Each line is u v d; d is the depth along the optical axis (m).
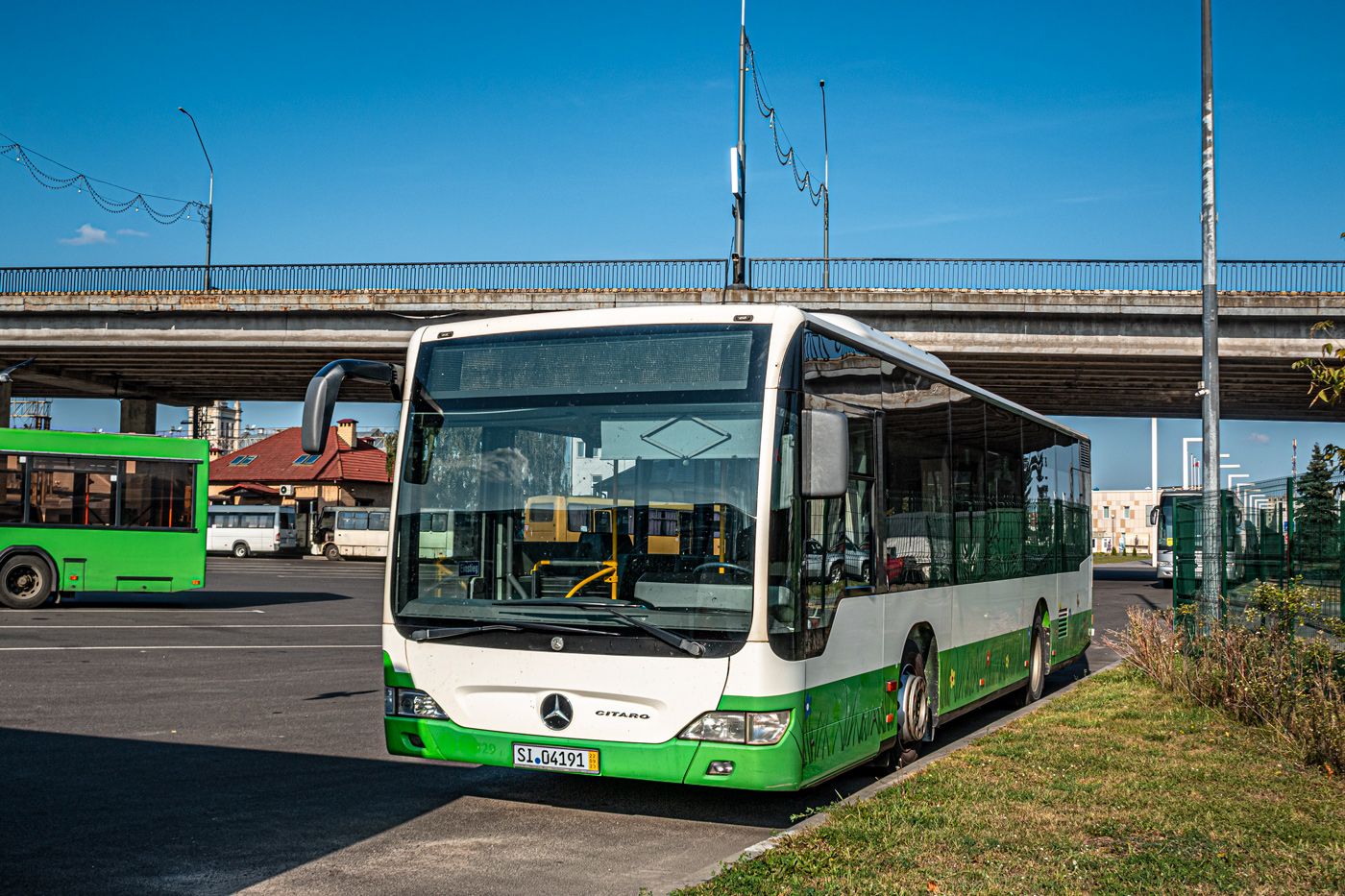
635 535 6.50
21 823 6.58
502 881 5.70
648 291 35.75
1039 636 12.72
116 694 11.52
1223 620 12.19
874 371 8.08
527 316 7.14
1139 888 5.30
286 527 59.19
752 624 6.20
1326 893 5.32
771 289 34.66
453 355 7.19
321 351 39.03
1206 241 18.69
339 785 7.80
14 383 46.72
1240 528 15.33
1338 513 11.57
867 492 7.76
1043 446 13.32
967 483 10.23
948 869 5.57
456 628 6.74
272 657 14.96
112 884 5.48
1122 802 7.07
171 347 39.28
